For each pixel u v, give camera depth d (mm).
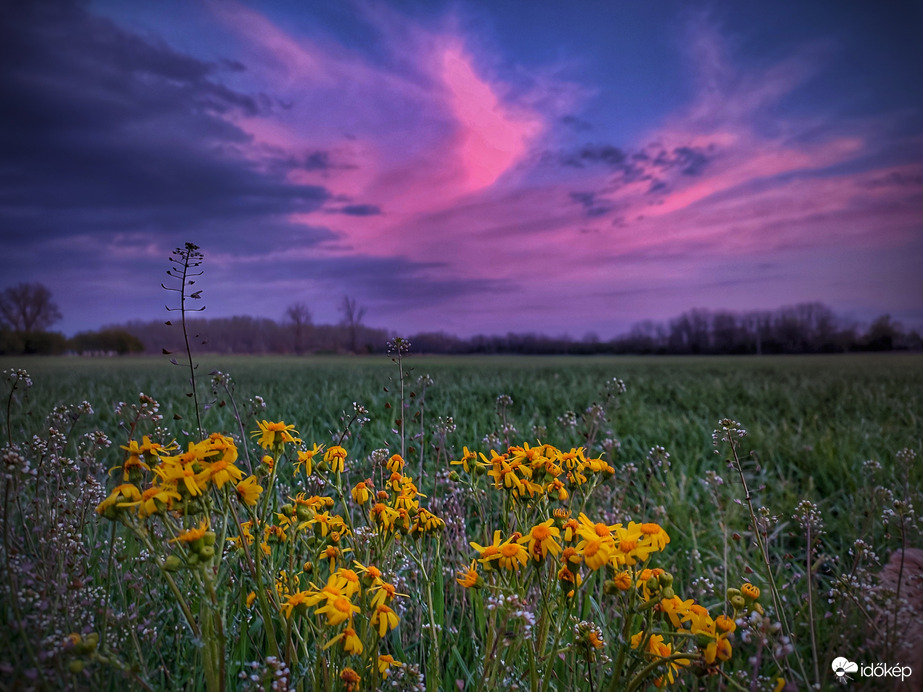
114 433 4387
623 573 1300
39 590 1561
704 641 1188
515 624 1402
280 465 2322
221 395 4164
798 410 7742
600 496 3152
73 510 1952
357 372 16391
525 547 1439
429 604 1543
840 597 1988
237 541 1517
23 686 1133
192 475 1245
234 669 1591
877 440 5164
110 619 1592
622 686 1545
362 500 1654
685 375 16656
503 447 4055
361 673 1353
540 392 8984
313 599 1252
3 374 1921
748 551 3033
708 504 3658
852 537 3062
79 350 55719
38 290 53438
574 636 1561
